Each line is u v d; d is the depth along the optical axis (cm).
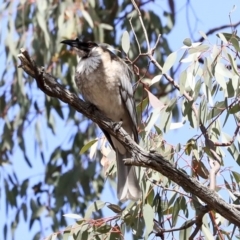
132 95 1069
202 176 907
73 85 1430
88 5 1421
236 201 895
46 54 1381
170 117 905
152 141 916
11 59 1379
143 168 902
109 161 999
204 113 880
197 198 880
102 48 1089
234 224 822
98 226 923
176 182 821
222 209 814
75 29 1371
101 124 912
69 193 1428
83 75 1066
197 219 862
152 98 931
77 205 1434
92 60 1063
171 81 930
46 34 1343
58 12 1377
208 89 862
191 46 881
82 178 1434
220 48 868
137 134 1046
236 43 866
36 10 1356
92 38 1449
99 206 939
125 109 1067
